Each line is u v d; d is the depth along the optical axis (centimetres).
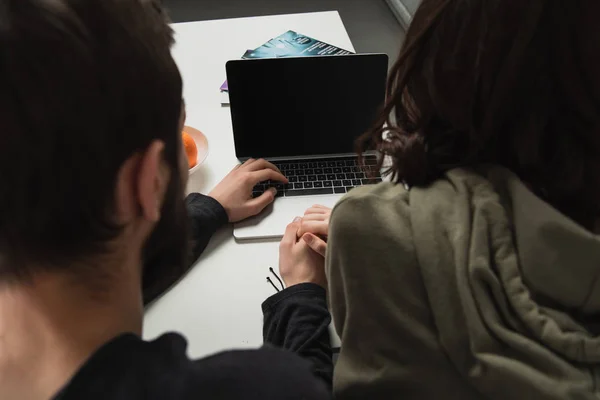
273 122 102
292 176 100
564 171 49
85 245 35
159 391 36
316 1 310
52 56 28
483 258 48
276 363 44
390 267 53
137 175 35
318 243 83
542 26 44
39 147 30
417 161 56
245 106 101
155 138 36
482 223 49
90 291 37
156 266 50
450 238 50
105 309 39
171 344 40
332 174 100
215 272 84
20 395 40
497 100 48
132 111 33
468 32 48
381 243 53
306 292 78
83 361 38
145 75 33
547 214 46
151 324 77
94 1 30
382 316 54
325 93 100
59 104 29
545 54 45
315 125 102
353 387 57
